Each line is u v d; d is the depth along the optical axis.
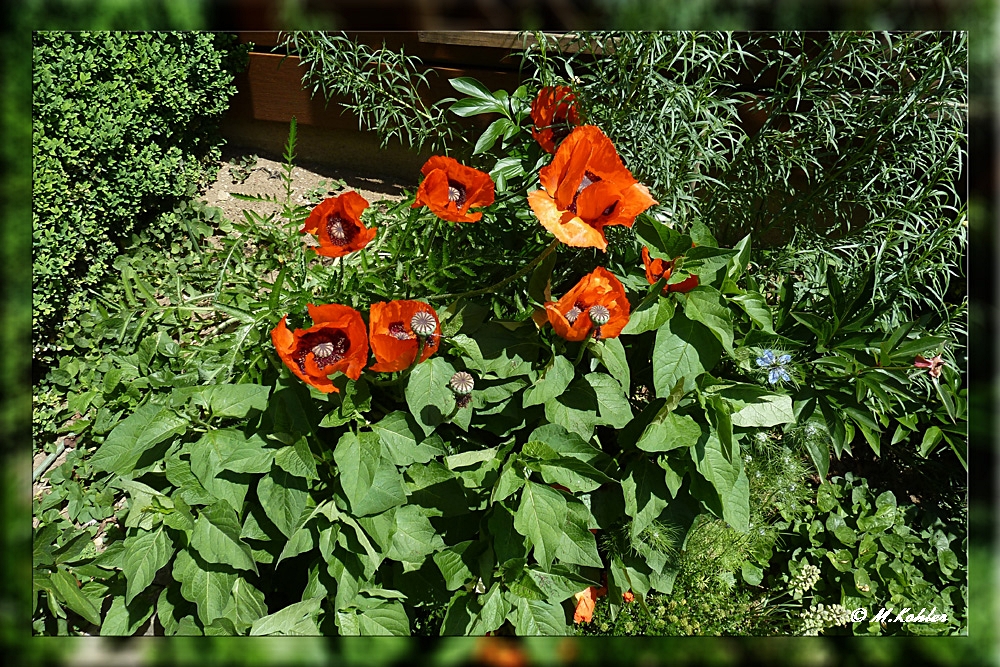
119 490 2.59
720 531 2.51
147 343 2.47
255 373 2.29
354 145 4.08
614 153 1.93
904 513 2.80
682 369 2.20
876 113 2.81
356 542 2.12
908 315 3.02
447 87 3.74
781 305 2.57
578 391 2.25
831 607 2.50
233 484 2.11
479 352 2.23
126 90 3.30
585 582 2.21
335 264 2.71
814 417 2.44
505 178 2.59
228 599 2.17
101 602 2.38
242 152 4.17
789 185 3.26
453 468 2.21
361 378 2.14
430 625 2.46
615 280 2.05
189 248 3.50
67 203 3.09
